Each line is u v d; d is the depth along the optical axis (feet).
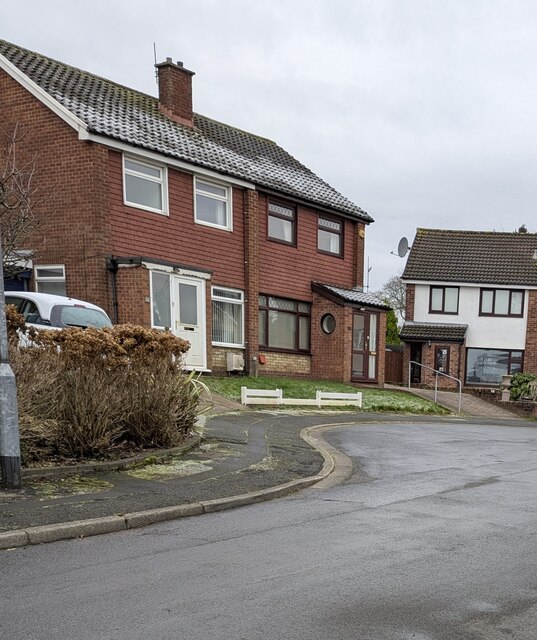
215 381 59.06
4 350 22.80
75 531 18.76
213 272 64.28
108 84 66.80
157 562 16.61
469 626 13.01
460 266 110.83
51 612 13.32
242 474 27.66
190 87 70.44
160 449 30.60
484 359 108.99
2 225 43.21
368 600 14.26
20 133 55.36
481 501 24.79
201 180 63.57
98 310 41.68
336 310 75.61
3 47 60.03
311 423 48.60
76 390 28.17
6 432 22.72
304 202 74.49
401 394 78.28
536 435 54.44
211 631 12.55
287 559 17.07
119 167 55.11
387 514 22.33
